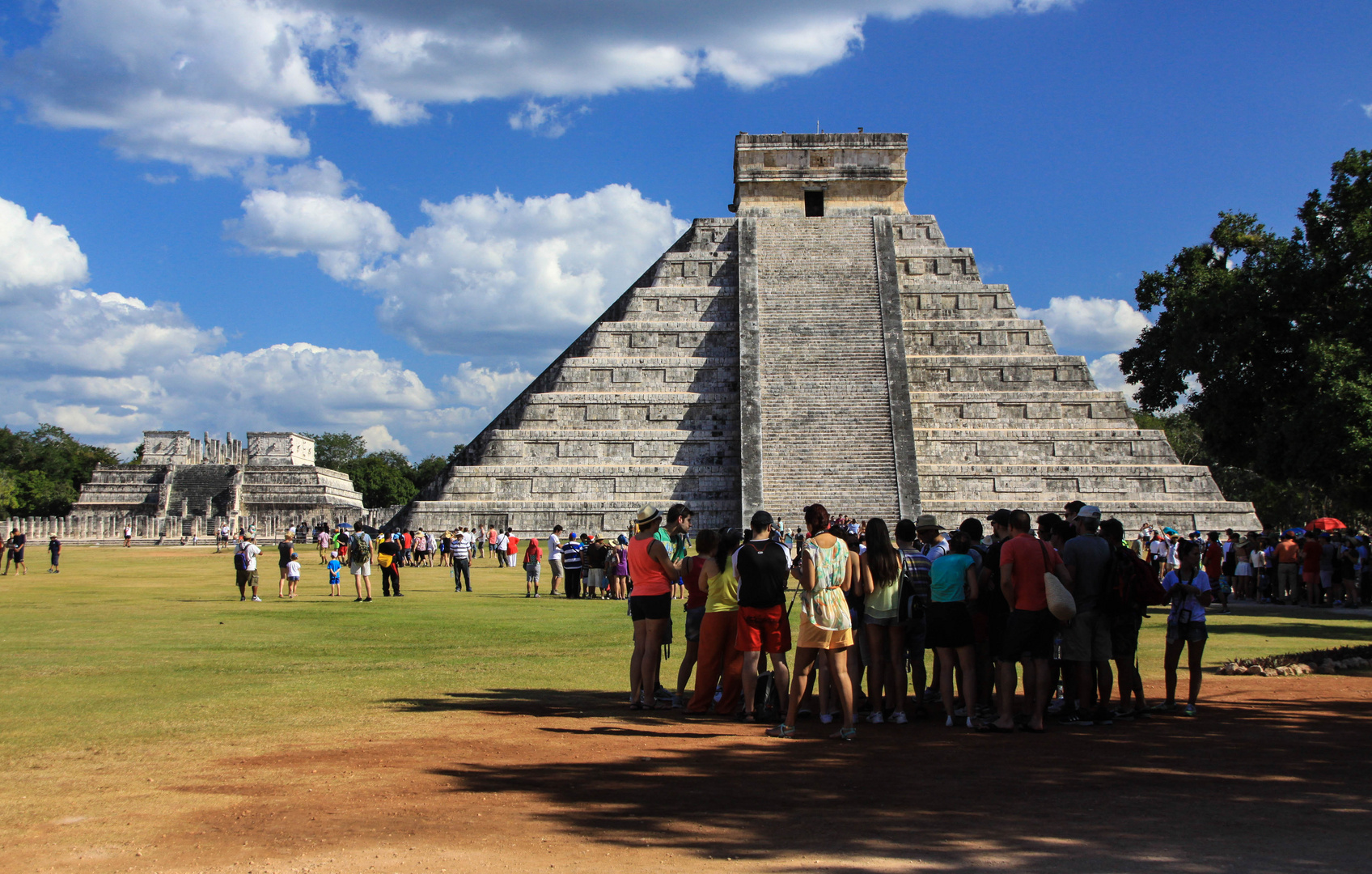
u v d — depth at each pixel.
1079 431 59.94
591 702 13.85
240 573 29.30
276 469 105.19
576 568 31.86
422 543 50.12
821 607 11.72
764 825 8.23
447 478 61.22
